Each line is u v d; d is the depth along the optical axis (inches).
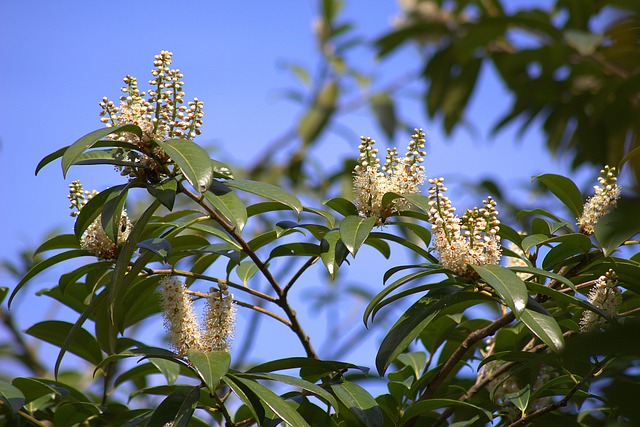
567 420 90.0
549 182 91.3
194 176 85.0
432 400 89.4
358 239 87.7
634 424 58.3
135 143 87.1
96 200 88.1
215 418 93.2
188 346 87.2
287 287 91.4
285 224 91.7
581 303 86.6
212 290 87.9
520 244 91.8
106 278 92.5
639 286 89.2
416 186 90.8
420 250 89.8
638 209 51.3
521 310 84.1
